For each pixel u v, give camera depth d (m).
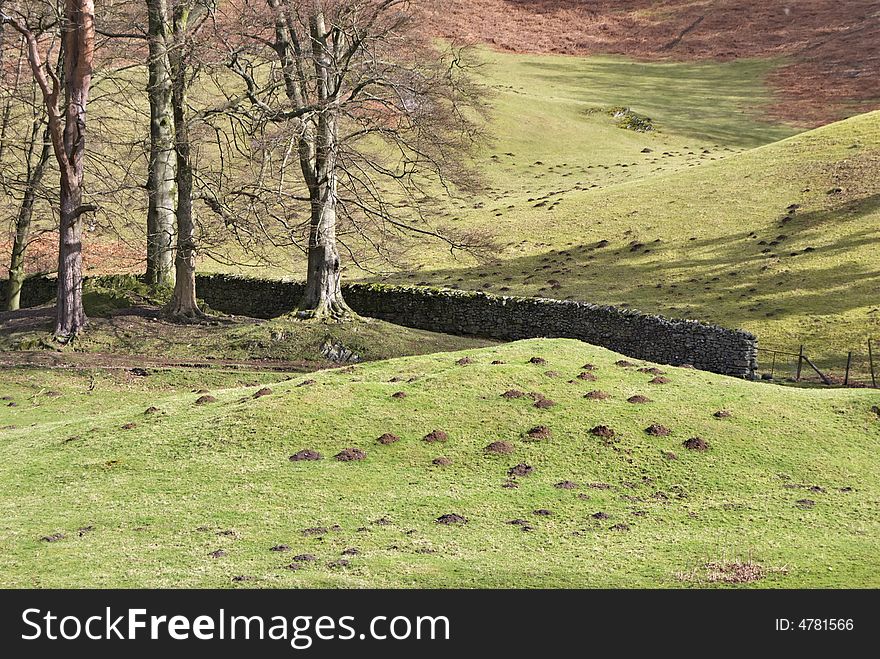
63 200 41.59
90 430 22.47
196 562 13.55
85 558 13.91
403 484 17.38
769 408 20.42
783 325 43.41
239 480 17.84
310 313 43.34
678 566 13.09
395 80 41.53
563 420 19.78
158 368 37.53
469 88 43.22
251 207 41.53
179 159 43.94
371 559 13.46
